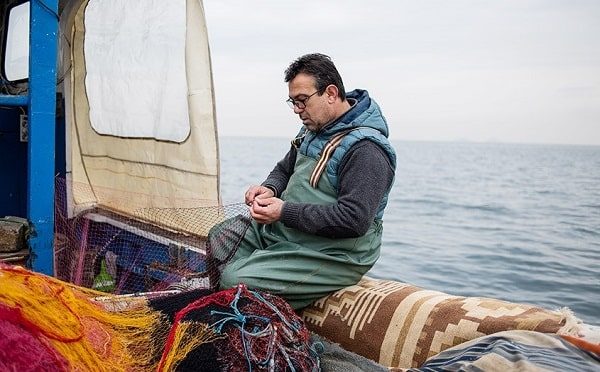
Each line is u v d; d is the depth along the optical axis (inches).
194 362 94.5
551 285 426.6
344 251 127.7
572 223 831.7
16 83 187.0
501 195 1336.1
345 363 112.9
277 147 5457.7
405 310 120.5
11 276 86.4
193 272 151.1
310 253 125.6
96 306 98.6
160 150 185.0
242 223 138.4
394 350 117.4
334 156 125.6
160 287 150.2
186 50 174.6
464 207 1058.1
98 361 84.4
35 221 143.3
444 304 119.0
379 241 134.7
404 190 1453.0
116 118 195.3
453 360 97.0
